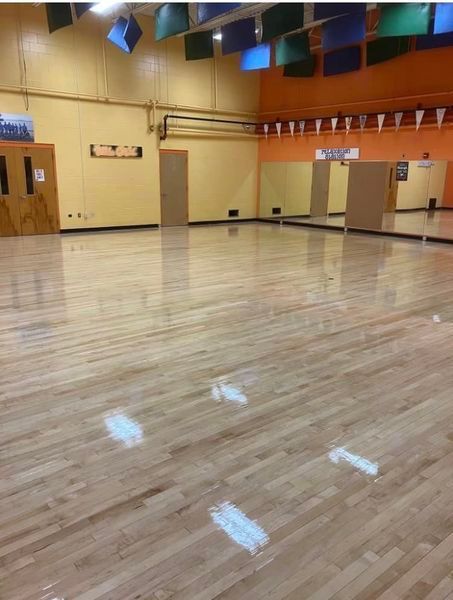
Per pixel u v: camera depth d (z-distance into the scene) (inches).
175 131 476.1
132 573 70.0
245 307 203.0
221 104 502.3
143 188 469.1
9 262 295.0
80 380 133.2
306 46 377.1
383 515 82.2
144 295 220.2
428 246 374.3
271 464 96.3
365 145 438.0
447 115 374.9
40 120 396.5
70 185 424.5
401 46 397.1
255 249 353.1
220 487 89.2
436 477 92.6
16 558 72.4
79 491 87.9
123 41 350.9
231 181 531.8
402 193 437.4
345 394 126.3
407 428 110.1
